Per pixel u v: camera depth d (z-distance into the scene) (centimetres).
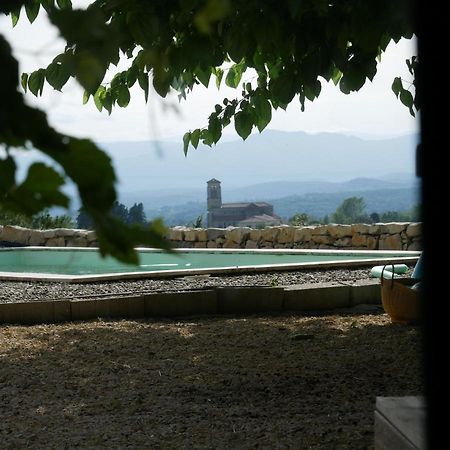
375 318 755
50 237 1750
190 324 746
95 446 393
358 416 428
